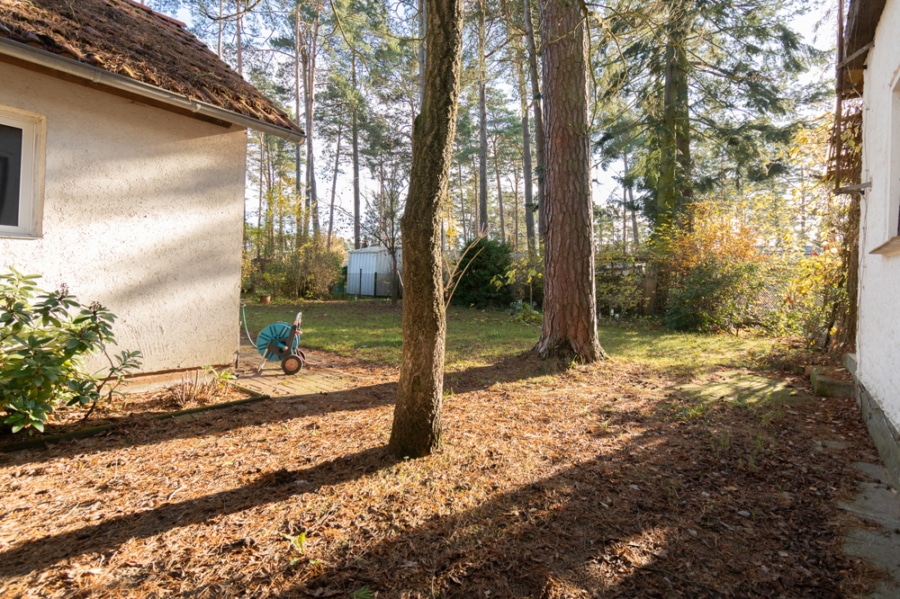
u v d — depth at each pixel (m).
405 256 3.23
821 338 7.20
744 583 2.03
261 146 29.58
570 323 6.80
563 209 6.75
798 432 4.05
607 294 13.24
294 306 16.77
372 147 29.92
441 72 3.02
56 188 4.11
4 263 3.83
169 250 4.87
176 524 2.39
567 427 4.06
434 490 2.80
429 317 3.23
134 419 3.99
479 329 11.27
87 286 4.31
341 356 7.71
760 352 7.87
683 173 13.88
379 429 3.90
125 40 4.76
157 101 4.63
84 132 4.27
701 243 11.20
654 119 13.77
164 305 4.84
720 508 2.68
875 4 4.05
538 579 2.02
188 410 4.30
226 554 2.14
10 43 3.51
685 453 3.50
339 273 21.64
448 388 5.44
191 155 5.00
